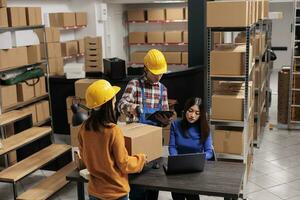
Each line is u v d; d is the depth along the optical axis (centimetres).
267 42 602
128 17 959
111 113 232
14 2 639
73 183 425
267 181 433
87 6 822
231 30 346
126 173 243
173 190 243
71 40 795
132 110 311
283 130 623
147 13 935
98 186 241
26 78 523
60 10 790
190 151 306
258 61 487
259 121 531
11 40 495
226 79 356
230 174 262
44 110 558
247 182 409
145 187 248
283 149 536
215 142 368
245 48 360
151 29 988
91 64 629
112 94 231
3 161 475
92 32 831
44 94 561
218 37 457
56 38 652
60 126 615
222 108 362
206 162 284
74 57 794
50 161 429
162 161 281
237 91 378
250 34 357
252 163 469
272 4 1084
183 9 902
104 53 868
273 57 670
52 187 392
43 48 566
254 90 459
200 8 622
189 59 649
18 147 422
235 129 370
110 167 234
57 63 655
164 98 330
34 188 390
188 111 305
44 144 518
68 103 559
